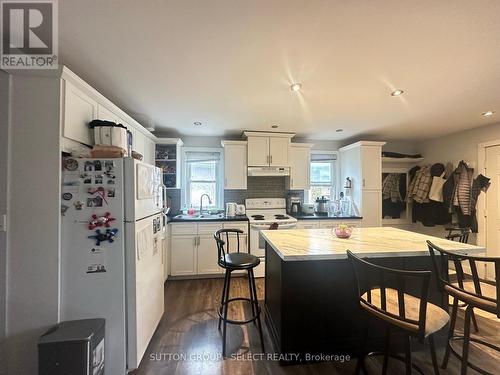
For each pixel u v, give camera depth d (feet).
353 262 4.66
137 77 6.63
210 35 4.83
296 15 4.27
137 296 5.53
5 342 4.91
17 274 4.94
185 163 13.67
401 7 4.07
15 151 4.90
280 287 5.90
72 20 4.37
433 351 4.83
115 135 6.03
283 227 12.02
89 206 5.23
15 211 4.92
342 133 13.29
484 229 11.51
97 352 4.88
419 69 6.18
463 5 4.02
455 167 12.93
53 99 4.97
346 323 5.98
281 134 13.00
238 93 7.71
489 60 5.74
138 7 4.07
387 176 15.01
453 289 5.06
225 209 13.05
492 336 6.76
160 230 7.36
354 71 6.28
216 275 11.78
